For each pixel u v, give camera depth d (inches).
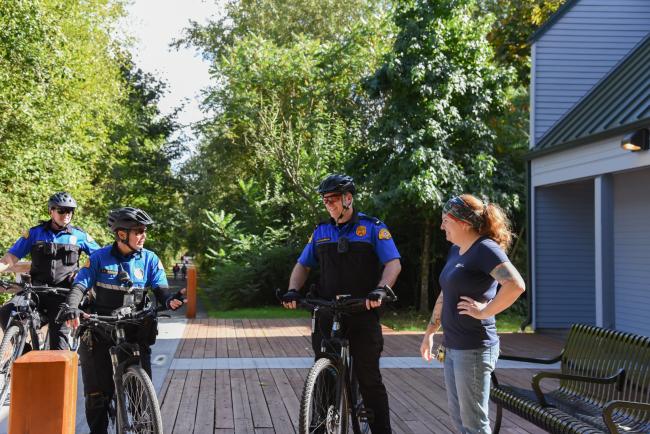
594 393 178.4
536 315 467.8
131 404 152.9
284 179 781.9
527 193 472.4
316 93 781.9
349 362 168.4
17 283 225.3
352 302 159.5
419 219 609.9
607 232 381.1
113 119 935.7
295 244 732.7
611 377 163.0
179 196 1273.4
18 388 113.0
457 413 144.5
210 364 318.0
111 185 1109.7
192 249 1254.3
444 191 549.6
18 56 514.9
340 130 730.2
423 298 605.3
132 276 165.3
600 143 382.9
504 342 417.4
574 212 471.8
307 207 711.1
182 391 258.4
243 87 790.5
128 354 160.2
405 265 654.5
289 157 714.8
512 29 771.4
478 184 559.2
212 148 995.9
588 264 470.9
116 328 158.7
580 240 471.5
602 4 479.5
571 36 481.4
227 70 801.6
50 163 590.2
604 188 381.7
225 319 534.6
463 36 579.5
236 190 968.9
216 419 217.5
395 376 293.1
